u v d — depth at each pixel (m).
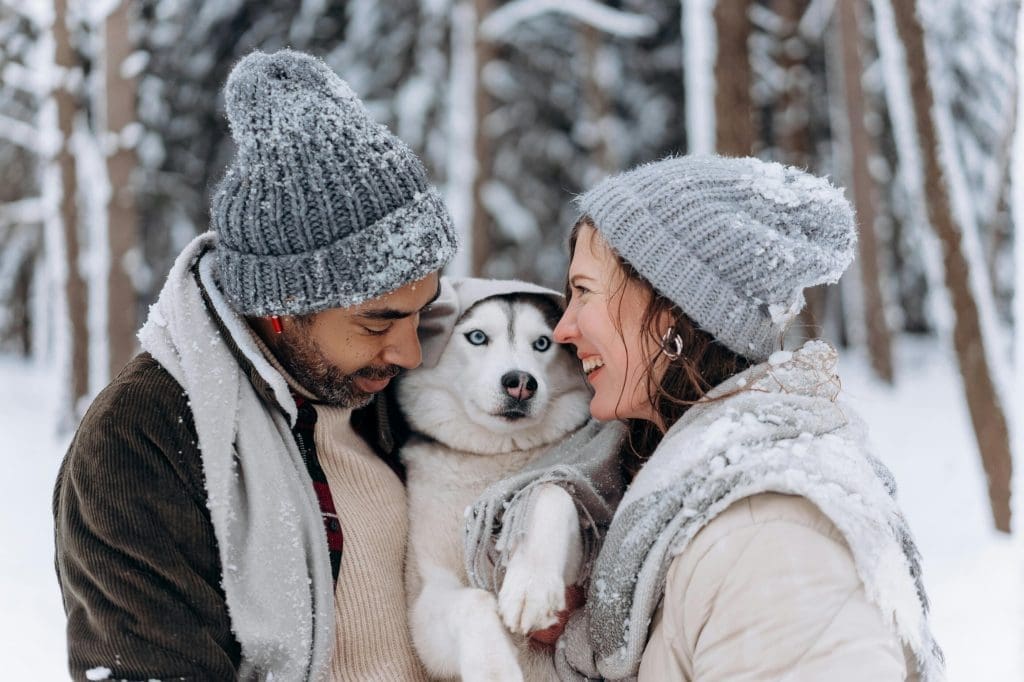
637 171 1.69
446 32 11.34
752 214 1.56
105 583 1.48
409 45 11.78
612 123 12.78
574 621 1.76
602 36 12.92
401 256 1.66
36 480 6.08
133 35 8.53
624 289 1.67
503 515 1.79
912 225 12.38
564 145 12.82
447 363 2.35
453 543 2.14
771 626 1.27
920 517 5.75
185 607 1.50
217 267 1.70
